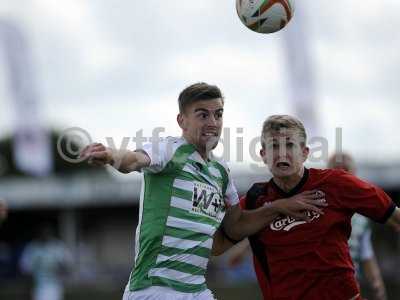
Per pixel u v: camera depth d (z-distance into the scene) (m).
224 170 18.09
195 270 17.47
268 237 18.34
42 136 69.69
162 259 17.22
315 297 18.06
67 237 79.12
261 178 62.44
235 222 18.52
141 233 17.38
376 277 25.89
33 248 52.34
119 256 85.56
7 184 76.38
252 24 19.53
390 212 18.25
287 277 18.23
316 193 18.17
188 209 17.25
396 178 68.56
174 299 17.19
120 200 76.31
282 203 18.08
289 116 18.08
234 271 65.38
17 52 68.31
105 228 85.94
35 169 69.69
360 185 18.17
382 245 67.94
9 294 58.53
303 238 18.05
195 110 17.33
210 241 17.62
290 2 19.52
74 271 73.38
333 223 18.05
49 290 52.06
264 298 18.64
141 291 17.30
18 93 68.75
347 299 18.16
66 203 76.44
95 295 58.53
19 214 84.62
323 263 18.00
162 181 17.23
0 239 85.88
